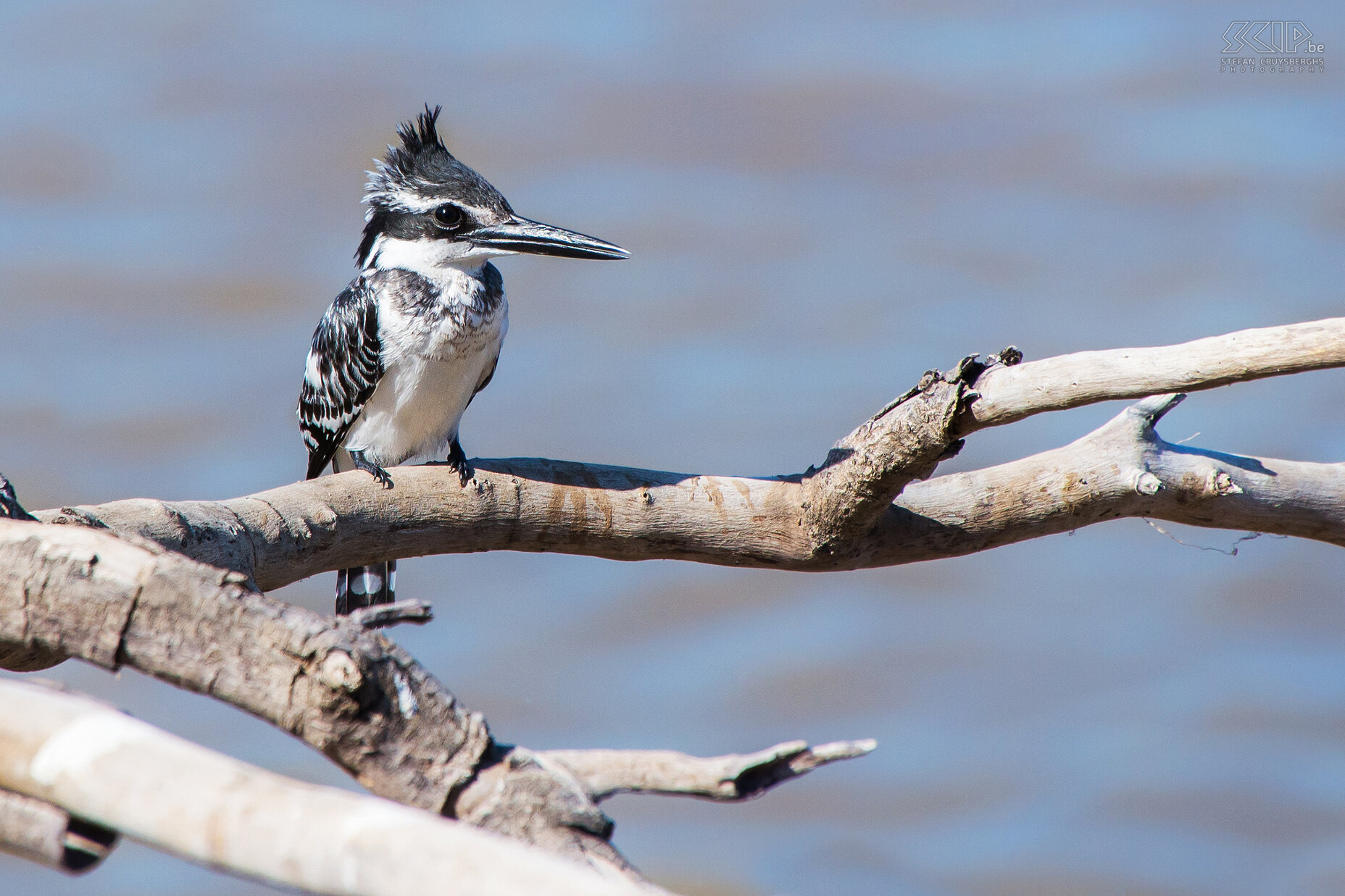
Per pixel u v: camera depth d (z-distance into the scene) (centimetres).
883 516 768
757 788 495
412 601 465
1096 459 759
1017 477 773
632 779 496
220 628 447
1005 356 633
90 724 376
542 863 316
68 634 463
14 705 386
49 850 377
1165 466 762
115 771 363
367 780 443
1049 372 602
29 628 466
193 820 351
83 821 376
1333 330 538
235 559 684
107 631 458
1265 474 759
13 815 378
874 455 689
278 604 453
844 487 720
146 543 471
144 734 374
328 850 332
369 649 437
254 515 709
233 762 365
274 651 441
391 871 323
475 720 443
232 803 348
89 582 459
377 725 436
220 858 348
